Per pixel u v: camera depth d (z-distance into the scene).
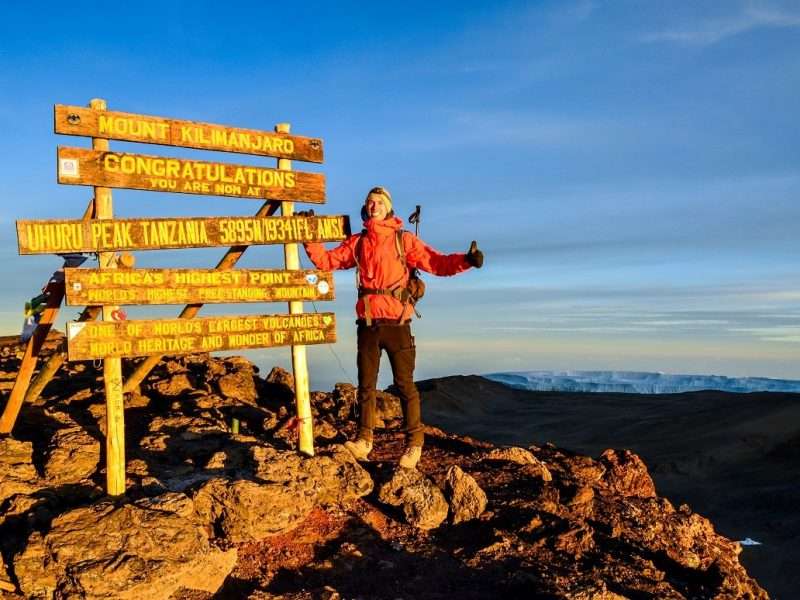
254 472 6.20
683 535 7.31
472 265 6.47
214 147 6.34
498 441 27.61
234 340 6.40
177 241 6.11
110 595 4.45
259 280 6.55
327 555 5.56
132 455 6.59
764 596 7.16
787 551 16.42
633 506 7.66
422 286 6.88
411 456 6.85
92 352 5.64
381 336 6.78
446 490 6.42
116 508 5.12
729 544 8.29
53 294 6.35
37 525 5.16
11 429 6.76
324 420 8.73
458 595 5.10
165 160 6.05
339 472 6.50
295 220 6.70
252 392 9.43
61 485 5.71
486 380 41.66
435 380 39.03
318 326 6.91
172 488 5.98
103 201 5.78
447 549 5.82
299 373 6.87
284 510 5.66
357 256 6.86
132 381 8.14
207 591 4.94
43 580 4.56
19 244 5.42
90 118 5.69
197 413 7.96
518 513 6.34
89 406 7.94
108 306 5.82
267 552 5.52
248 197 6.54
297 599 4.76
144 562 4.69
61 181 5.55
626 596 5.20
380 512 6.28
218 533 5.62
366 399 7.07
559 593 4.84
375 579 5.28
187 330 6.14
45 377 7.13
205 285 6.25
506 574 5.38
